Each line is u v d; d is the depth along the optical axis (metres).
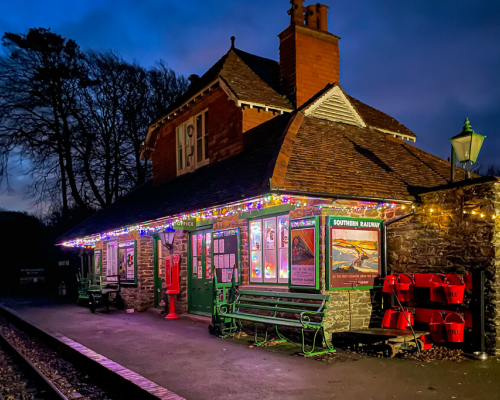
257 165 9.49
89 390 6.98
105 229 15.70
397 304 8.62
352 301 8.55
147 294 15.26
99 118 27.38
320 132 10.41
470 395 5.50
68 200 29.25
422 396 5.48
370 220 8.95
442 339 7.57
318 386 5.97
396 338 7.40
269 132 11.27
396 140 12.24
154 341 9.38
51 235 32.28
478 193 7.77
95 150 27.23
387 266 9.23
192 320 12.20
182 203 11.24
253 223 10.43
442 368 6.70
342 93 11.77
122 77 27.72
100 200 27.47
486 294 7.52
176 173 15.69
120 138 28.05
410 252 8.84
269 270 9.83
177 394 5.79
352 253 8.63
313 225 8.41
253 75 13.09
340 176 8.66
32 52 24.94
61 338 10.05
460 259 7.98
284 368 6.89
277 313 9.22
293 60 12.34
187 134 14.87
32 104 24.97
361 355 7.59
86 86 26.44
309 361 7.26
